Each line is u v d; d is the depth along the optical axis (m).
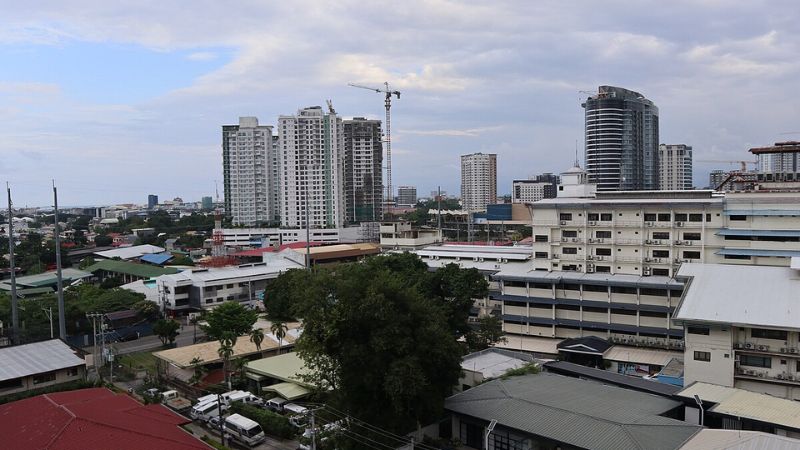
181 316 123.50
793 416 49.00
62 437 41.78
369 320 51.53
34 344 72.12
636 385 60.91
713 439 42.94
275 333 86.81
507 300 94.69
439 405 51.81
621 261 94.06
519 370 63.41
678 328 82.25
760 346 61.53
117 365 84.00
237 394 68.25
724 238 87.56
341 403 53.78
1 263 179.75
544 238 100.69
